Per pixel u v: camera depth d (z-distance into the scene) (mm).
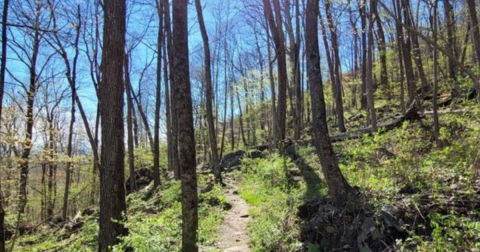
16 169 12617
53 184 22359
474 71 14602
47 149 13867
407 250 4559
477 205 5008
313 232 5914
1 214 9562
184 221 5555
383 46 14883
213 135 13891
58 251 10477
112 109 7270
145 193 16109
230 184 13500
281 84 16578
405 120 11898
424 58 21344
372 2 11836
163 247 5664
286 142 15844
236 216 8891
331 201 6258
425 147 9125
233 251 6293
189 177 5582
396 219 5184
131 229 6531
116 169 7230
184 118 5629
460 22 17641
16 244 14203
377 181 6535
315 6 6809
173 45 5723
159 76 17484
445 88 15586
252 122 35844
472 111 10234
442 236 4680
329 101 28828
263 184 11422
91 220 13891
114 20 7277
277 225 6641
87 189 25938
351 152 10188
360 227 5410
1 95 10516
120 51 7340
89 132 15930
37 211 25016
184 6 5707
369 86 12406
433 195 5461
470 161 6234
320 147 6531
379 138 10141
